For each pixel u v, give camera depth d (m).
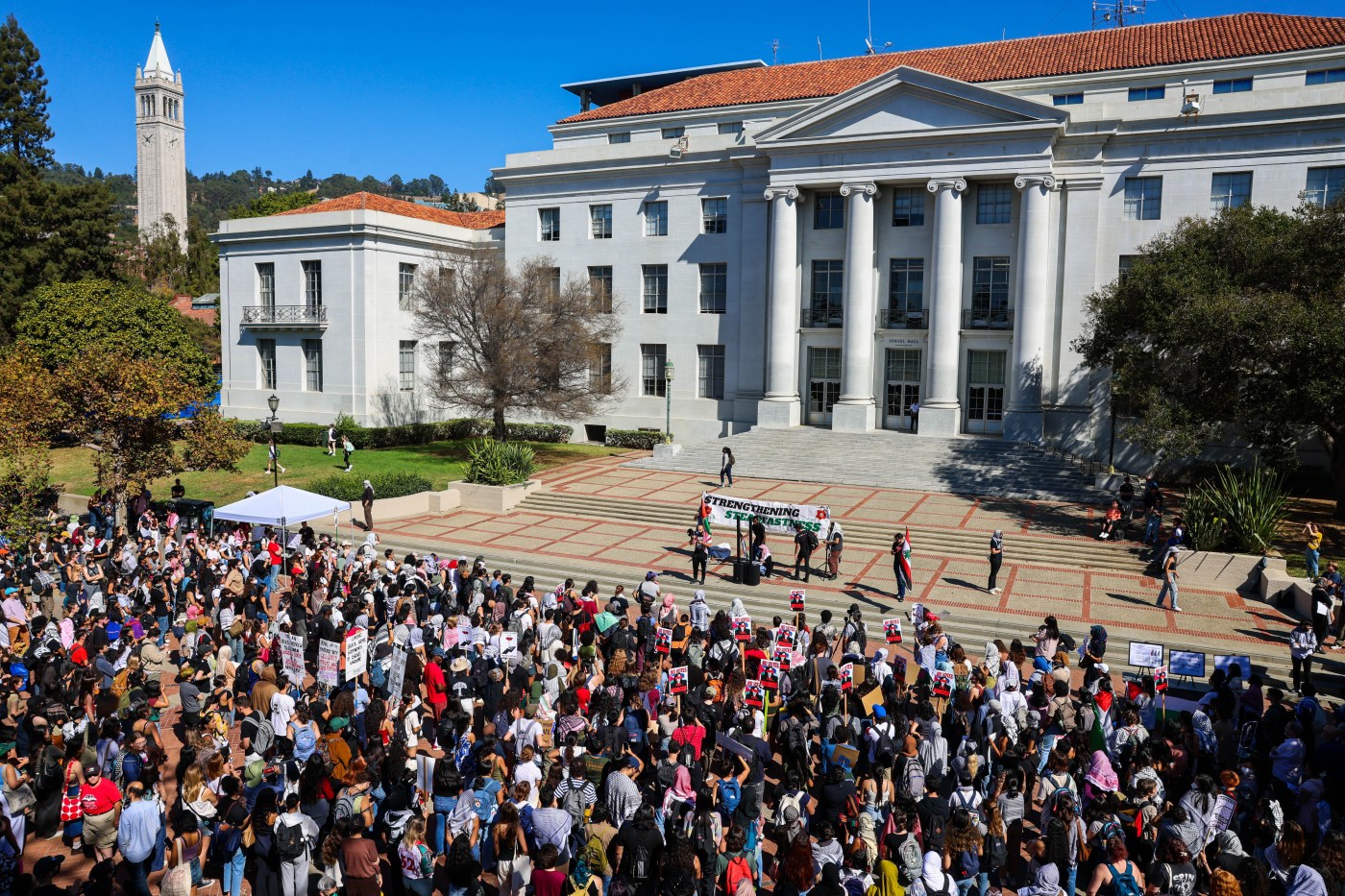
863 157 44.16
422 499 35.34
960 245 43.19
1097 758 12.46
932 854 10.16
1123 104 40.56
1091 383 41.62
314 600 20.77
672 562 28.34
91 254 55.50
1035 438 41.56
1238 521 27.11
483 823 11.93
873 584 25.94
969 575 26.92
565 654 17.23
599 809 12.19
